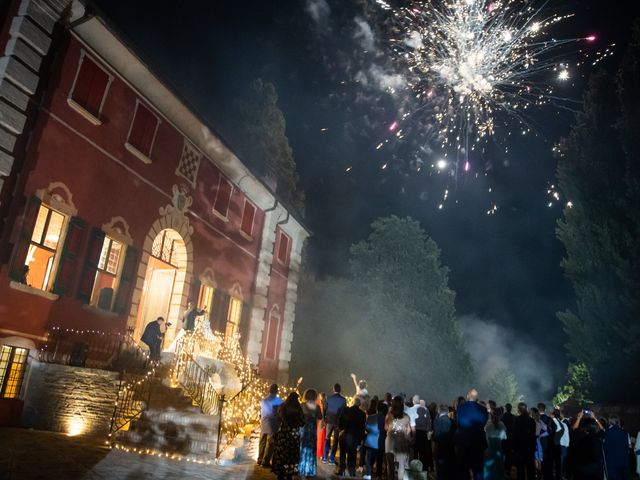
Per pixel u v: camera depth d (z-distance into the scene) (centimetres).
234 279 1934
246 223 2047
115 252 1377
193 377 1240
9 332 1048
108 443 973
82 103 1239
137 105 1425
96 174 1279
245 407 1408
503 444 1203
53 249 1165
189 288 1642
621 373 2172
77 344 1160
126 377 1098
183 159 1633
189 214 1658
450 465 970
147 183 1461
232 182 1930
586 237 2411
